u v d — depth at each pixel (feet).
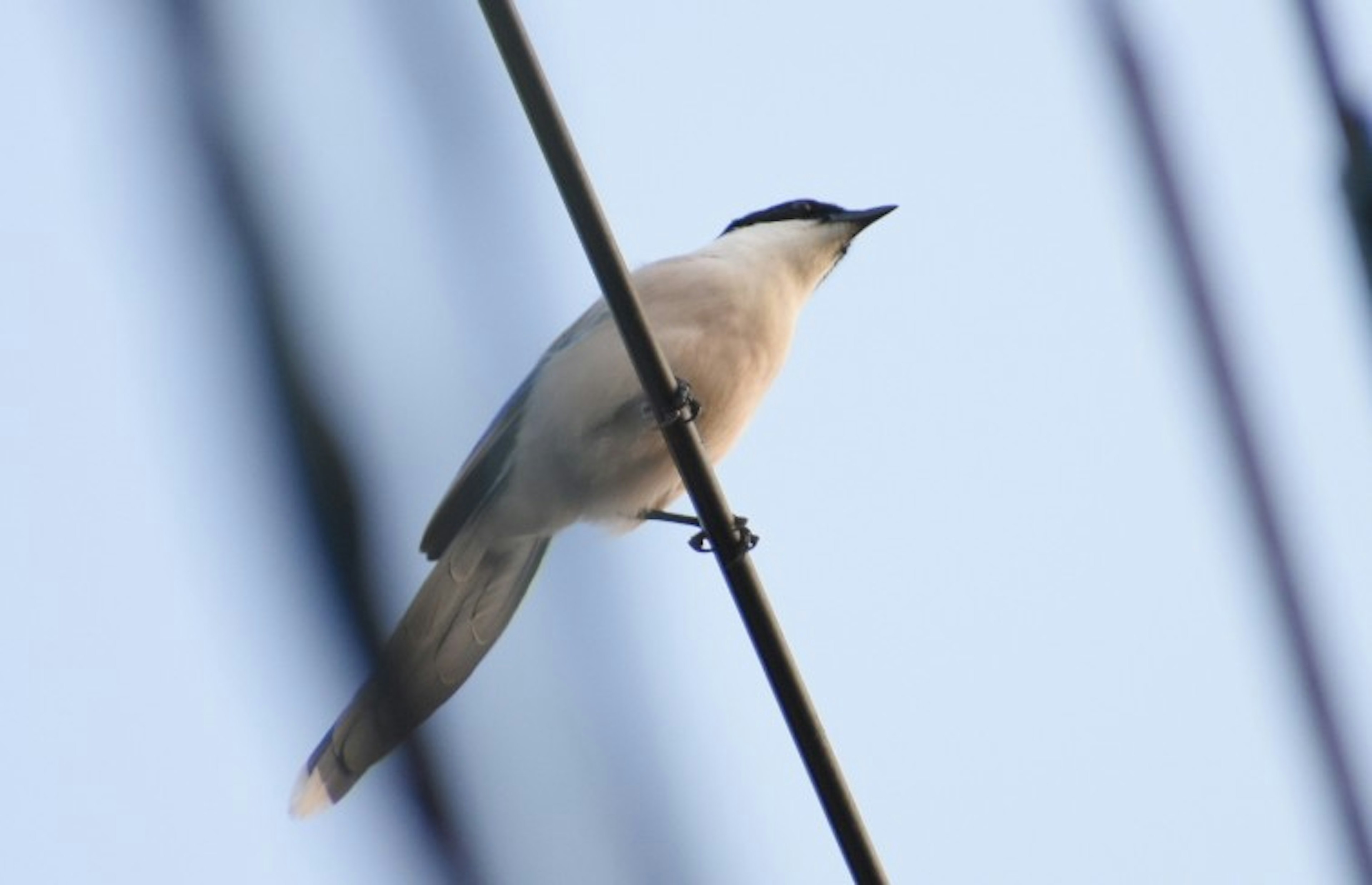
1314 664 13.93
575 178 23.61
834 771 22.33
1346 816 13.64
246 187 18.12
